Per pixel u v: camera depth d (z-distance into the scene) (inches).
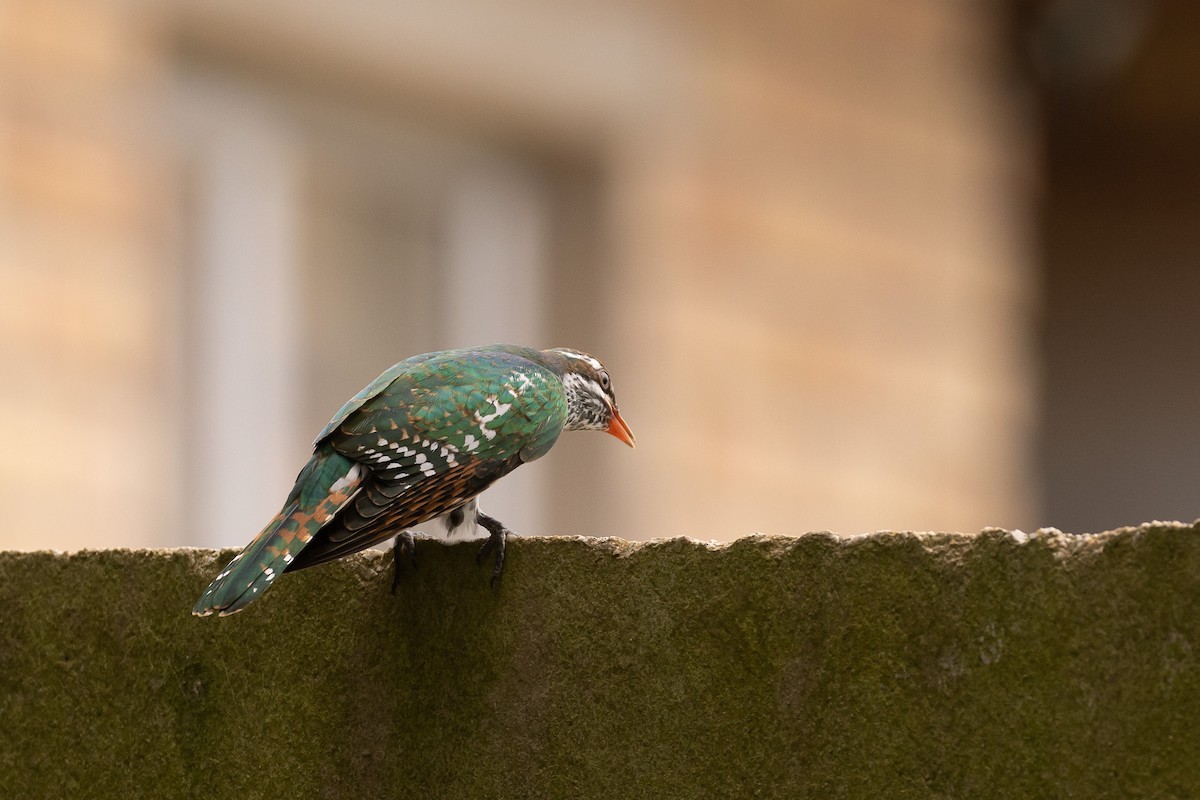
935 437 621.0
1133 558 179.3
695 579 202.5
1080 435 791.1
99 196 504.7
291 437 577.3
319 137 577.0
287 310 573.6
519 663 212.2
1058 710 181.3
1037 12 650.8
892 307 618.8
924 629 189.0
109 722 231.6
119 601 232.8
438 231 602.2
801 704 194.7
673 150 589.6
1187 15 644.1
